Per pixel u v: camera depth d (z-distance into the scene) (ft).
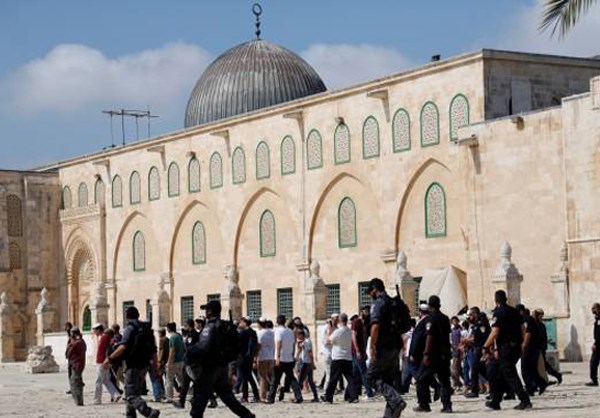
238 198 238.48
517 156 169.99
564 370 140.46
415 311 186.29
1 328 275.18
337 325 128.88
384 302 80.12
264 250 232.94
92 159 282.97
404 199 197.88
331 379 110.73
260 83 265.34
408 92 196.85
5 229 289.53
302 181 221.66
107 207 277.85
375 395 113.39
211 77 272.92
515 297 155.02
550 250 164.66
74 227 288.71
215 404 111.75
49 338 265.95
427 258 192.95
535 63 186.50
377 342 79.51
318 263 203.31
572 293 155.84
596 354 114.01
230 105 266.16
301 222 222.07
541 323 105.40
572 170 157.07
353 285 210.18
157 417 85.92
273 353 118.21
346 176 211.61
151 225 264.31
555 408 89.81
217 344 76.59
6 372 220.43
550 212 164.86
